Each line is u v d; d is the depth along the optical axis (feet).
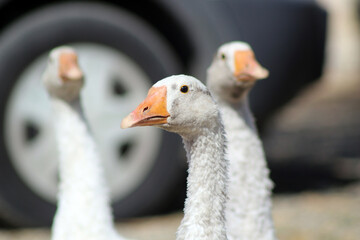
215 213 16.89
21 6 35.50
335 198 39.24
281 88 37.52
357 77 113.91
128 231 33.86
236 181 21.70
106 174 35.01
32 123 34.91
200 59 35.91
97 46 35.45
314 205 37.73
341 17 127.44
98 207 24.13
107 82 35.55
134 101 35.78
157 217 36.24
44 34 34.96
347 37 125.29
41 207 34.81
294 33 37.50
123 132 35.37
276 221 34.88
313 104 93.50
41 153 34.73
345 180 44.09
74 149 25.23
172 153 35.76
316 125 73.05
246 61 22.58
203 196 16.94
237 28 35.96
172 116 16.80
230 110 22.76
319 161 51.13
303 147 58.03
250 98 36.40
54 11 35.14
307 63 38.99
